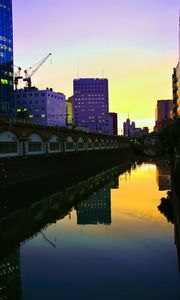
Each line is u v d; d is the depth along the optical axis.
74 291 22.91
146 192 66.31
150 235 36.34
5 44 182.50
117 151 180.38
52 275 26.14
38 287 24.06
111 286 23.89
